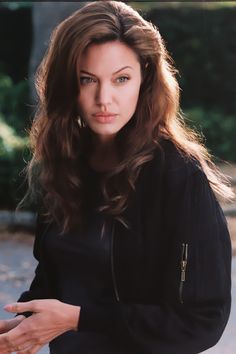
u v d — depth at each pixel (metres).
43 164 2.06
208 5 16.75
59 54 1.86
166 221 1.81
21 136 11.60
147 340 1.76
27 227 9.11
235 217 9.33
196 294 1.77
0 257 7.86
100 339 1.92
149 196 1.83
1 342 1.79
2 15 17.25
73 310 1.79
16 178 9.46
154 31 1.93
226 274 1.83
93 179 2.00
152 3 16.88
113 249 1.87
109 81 1.86
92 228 1.92
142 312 1.77
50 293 2.09
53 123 2.01
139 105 1.95
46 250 2.04
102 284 1.92
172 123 1.97
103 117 1.88
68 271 1.99
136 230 1.84
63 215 1.99
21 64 17.36
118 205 1.84
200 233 1.79
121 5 1.93
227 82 16.61
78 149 2.04
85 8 1.88
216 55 16.67
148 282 1.84
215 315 1.79
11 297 6.28
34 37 10.73
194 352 1.77
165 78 1.97
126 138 1.95
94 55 1.84
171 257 1.79
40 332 1.78
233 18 16.67
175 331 1.75
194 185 1.82
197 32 16.72
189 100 16.72
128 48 1.86
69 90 1.89
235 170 12.58
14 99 13.89
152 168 1.85
